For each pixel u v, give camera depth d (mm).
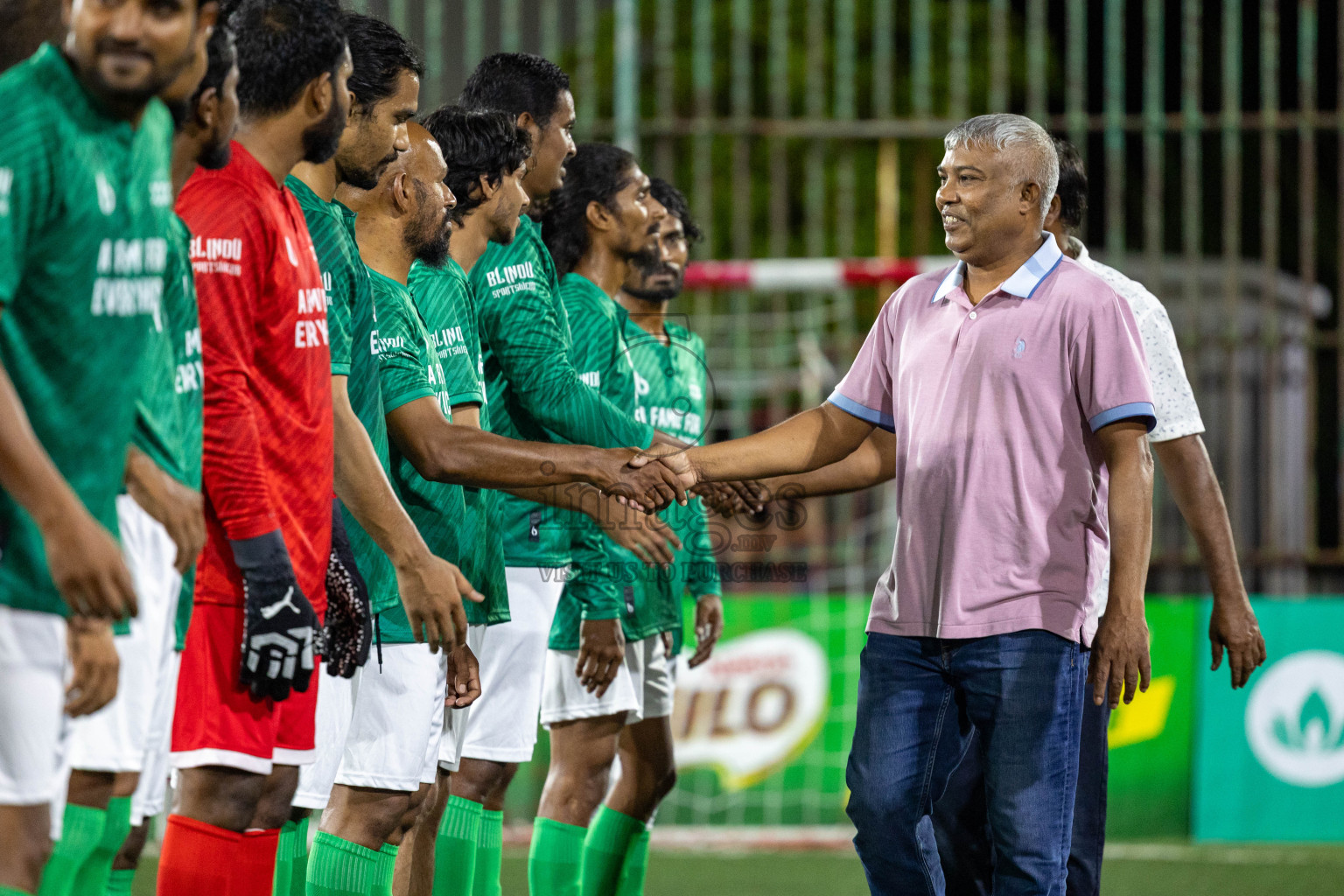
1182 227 32750
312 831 15086
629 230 11758
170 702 6613
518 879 15594
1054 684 8508
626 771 12195
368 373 8414
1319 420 30156
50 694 5547
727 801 18484
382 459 8531
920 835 8945
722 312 24625
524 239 10500
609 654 10844
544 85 10992
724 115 29891
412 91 8477
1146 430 8562
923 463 8812
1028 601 8531
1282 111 33719
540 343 10203
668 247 12539
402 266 9172
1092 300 8586
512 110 10898
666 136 20547
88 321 5645
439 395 9398
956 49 20516
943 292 8992
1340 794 18594
